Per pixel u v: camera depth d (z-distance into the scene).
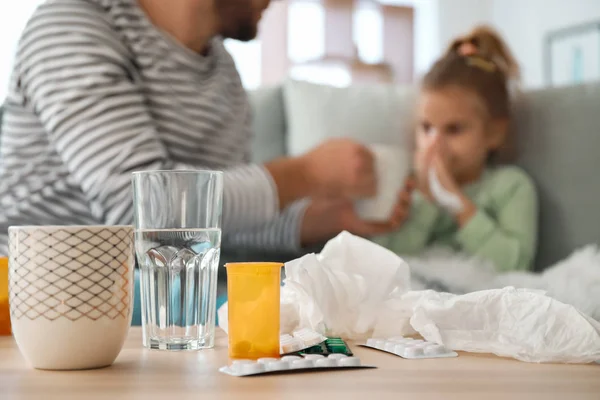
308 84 1.85
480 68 1.82
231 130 1.47
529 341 0.45
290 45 4.03
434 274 1.41
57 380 0.39
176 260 0.50
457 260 1.59
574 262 1.26
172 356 0.47
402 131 1.84
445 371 0.41
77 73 1.14
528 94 1.81
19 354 0.49
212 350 0.50
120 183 1.10
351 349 0.50
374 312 0.54
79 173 1.13
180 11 1.34
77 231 0.42
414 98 1.87
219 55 1.49
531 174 1.77
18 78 1.21
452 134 1.80
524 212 1.70
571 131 1.71
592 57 3.34
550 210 1.72
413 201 1.78
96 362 0.42
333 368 0.41
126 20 1.26
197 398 0.33
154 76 1.29
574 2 3.48
